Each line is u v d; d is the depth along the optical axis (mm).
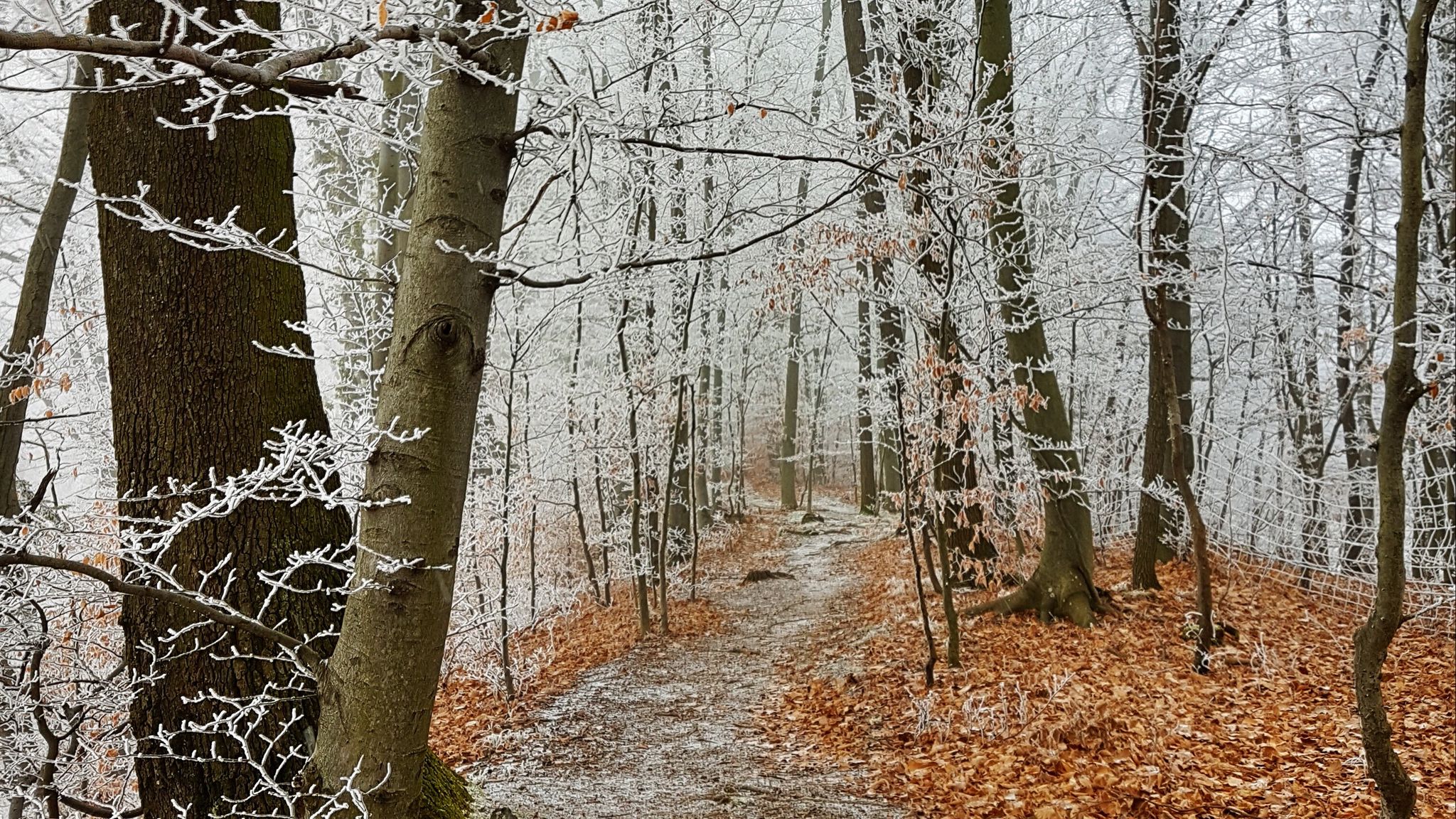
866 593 11117
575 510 11844
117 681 3000
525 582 10586
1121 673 7043
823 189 9430
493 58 2109
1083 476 8648
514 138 2166
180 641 2508
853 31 9805
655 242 2746
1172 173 8805
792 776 5484
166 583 2514
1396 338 3121
